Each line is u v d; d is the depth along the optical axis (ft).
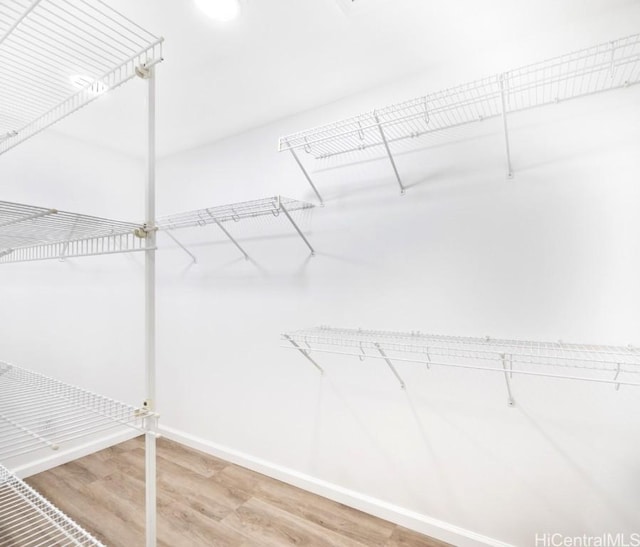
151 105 3.47
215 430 8.21
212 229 8.36
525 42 5.03
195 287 8.63
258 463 7.43
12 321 7.09
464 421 5.36
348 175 6.50
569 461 4.70
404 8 4.46
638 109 4.42
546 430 4.83
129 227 3.40
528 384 4.94
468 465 5.33
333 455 6.54
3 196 6.97
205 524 5.79
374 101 6.27
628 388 4.41
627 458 4.41
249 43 5.07
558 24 4.78
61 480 7.01
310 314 6.88
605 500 4.50
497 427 5.14
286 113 7.18
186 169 9.05
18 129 4.48
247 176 7.93
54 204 7.76
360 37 4.99
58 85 4.58
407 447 5.81
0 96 4.50
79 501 6.35
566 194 4.76
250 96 6.53
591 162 4.63
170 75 5.82
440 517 5.53
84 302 8.23
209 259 8.40
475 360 5.26
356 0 4.51
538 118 4.95
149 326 3.49
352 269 6.41
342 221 6.54
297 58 5.44
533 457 4.91
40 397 4.04
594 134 4.63
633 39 4.38
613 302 4.47
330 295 6.64
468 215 5.40
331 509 6.20
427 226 5.72
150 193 3.50
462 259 5.43
